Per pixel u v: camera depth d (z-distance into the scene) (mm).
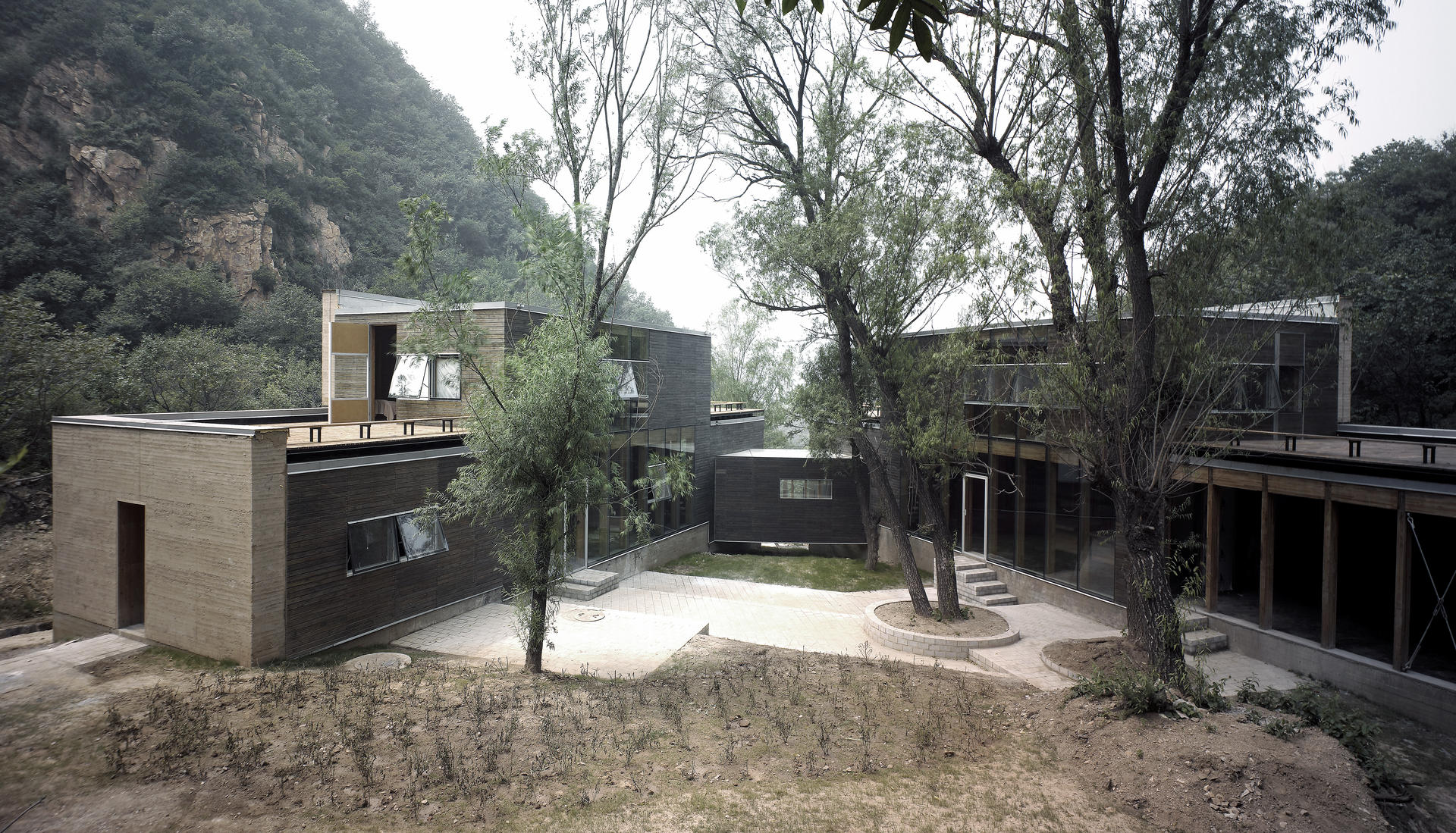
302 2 86625
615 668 11680
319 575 11609
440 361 17000
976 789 7203
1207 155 10164
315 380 36844
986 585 17953
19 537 18031
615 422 19609
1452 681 10359
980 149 12547
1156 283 10961
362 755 7168
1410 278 26828
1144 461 10508
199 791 6430
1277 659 12461
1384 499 10891
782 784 7059
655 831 6039
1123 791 7172
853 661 12297
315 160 70938
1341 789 6867
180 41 61656
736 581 20328
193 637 11055
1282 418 16562
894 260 14594
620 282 13188
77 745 7344
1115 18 9805
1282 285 10039
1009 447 18594
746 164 16312
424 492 13703
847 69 14242
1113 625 15125
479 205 87625
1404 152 34781
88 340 22609
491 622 14242
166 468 11328
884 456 22984
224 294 49312
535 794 6578
